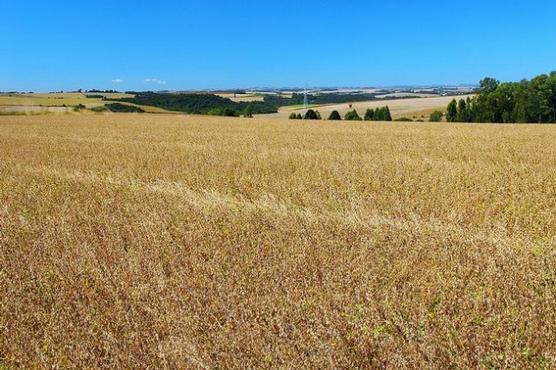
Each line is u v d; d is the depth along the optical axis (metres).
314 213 9.20
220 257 6.74
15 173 14.27
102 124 46.59
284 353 4.45
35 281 6.15
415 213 9.07
